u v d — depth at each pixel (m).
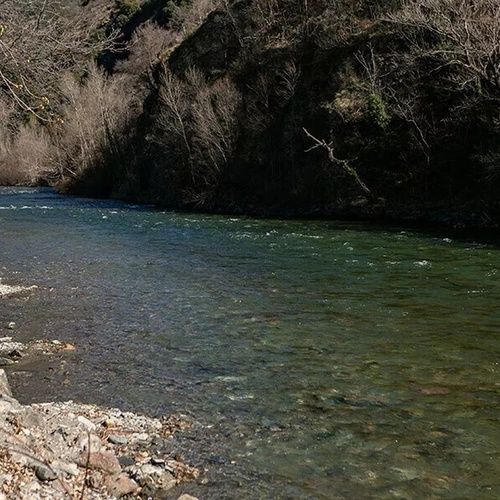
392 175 37.75
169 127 51.62
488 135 33.09
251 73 52.62
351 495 5.97
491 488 6.10
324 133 42.22
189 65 60.06
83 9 17.75
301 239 26.12
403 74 39.81
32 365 10.07
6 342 11.37
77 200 55.47
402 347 10.76
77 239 26.80
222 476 6.34
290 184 43.56
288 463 6.64
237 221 35.62
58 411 7.86
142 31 87.44
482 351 10.45
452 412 7.95
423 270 18.20
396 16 40.19
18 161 83.06
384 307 13.72
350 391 8.75
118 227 31.88
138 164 58.66
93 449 6.55
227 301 14.62
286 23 53.75
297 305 14.08
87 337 11.70
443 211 33.81
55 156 71.81
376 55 42.28
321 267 19.05
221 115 49.19
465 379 9.13
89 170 64.44
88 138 65.69
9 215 38.50
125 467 6.38
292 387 8.95
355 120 40.38
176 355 10.56
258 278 17.44
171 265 19.89
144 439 7.20
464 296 14.66
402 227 30.94
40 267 19.61
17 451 5.63
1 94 11.18
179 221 35.47
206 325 12.49
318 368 9.77
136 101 71.50
